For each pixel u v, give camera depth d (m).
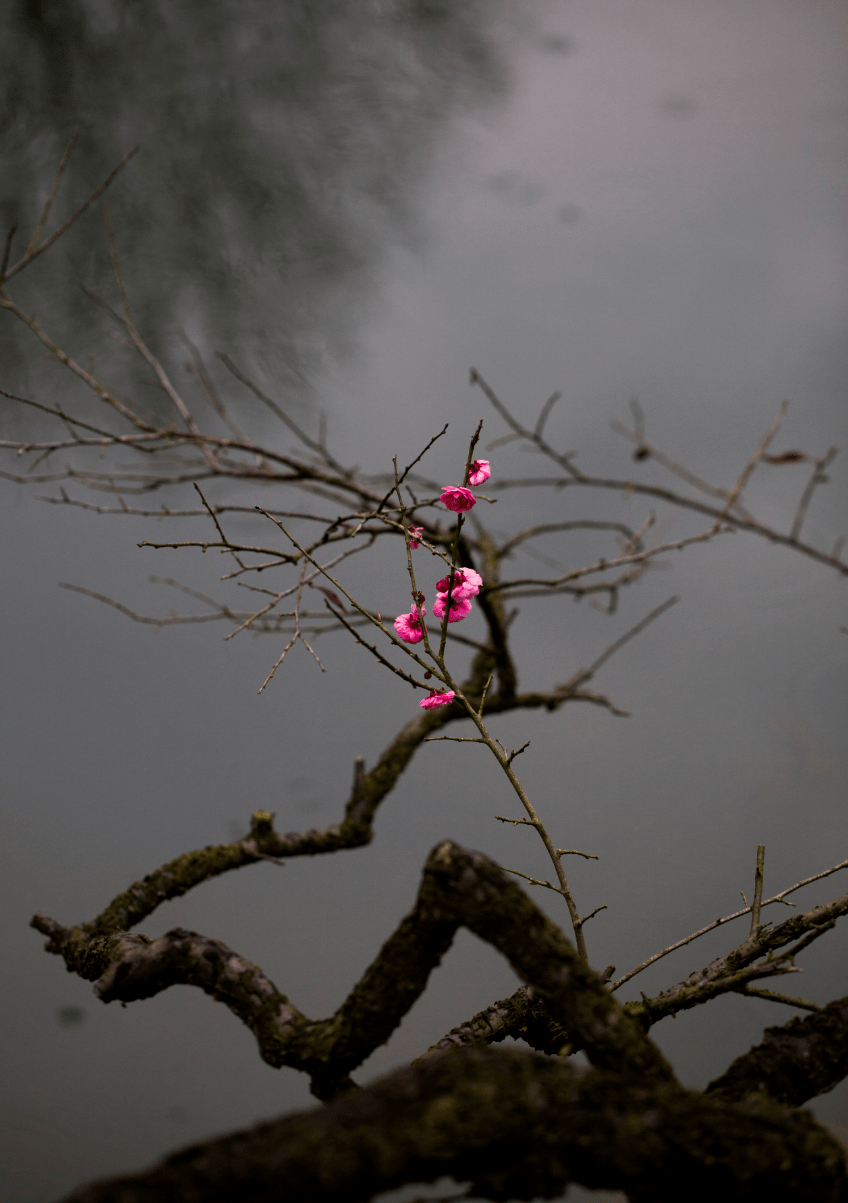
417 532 2.66
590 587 3.67
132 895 2.85
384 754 3.17
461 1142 2.29
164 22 4.96
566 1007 2.39
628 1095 2.33
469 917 2.39
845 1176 2.34
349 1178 2.28
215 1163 2.28
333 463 3.31
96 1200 2.25
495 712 3.46
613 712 3.78
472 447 2.59
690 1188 2.32
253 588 2.78
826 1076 2.44
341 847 3.05
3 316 4.69
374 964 2.44
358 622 4.28
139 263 4.88
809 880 2.58
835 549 3.56
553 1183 2.31
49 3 4.80
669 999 2.52
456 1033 2.59
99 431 3.11
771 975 2.51
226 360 3.50
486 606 3.26
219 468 3.26
